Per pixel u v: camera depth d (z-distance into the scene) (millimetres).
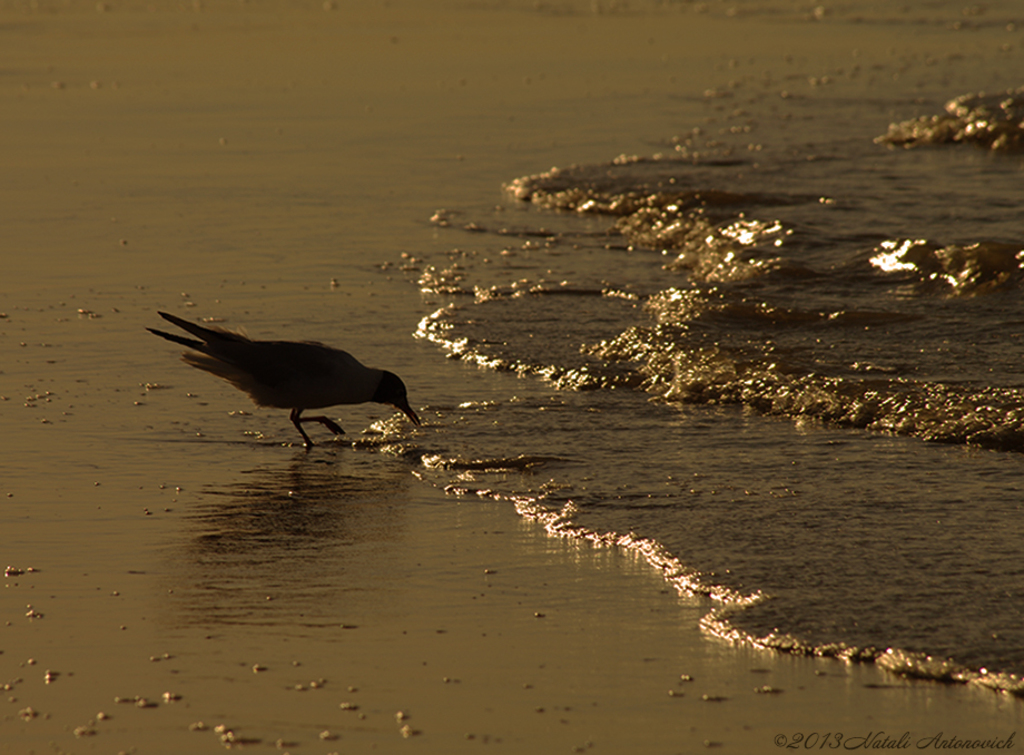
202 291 17688
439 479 11258
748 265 18297
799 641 7820
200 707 7121
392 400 12383
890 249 17969
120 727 6910
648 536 9633
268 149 28203
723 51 43750
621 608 8438
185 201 23375
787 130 29719
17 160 26828
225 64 40719
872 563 8930
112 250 19906
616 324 16188
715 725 6914
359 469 11594
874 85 35938
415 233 21469
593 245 20906
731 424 12578
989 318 15344
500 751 6656
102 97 34719
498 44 45469
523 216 22844
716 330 15555
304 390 11961
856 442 11867
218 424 12820
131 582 8938
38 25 50719
